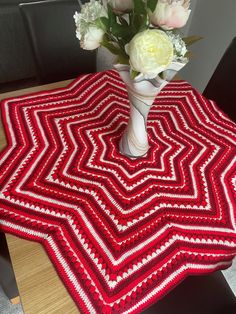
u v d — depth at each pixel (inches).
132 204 29.5
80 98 42.0
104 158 33.9
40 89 42.8
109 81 45.4
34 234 26.4
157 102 43.1
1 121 36.9
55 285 23.8
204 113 42.0
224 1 67.0
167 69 26.1
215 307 31.5
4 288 40.6
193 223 28.7
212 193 31.5
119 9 25.6
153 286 24.4
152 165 33.9
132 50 23.2
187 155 35.5
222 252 27.3
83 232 26.8
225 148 36.9
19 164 31.9
